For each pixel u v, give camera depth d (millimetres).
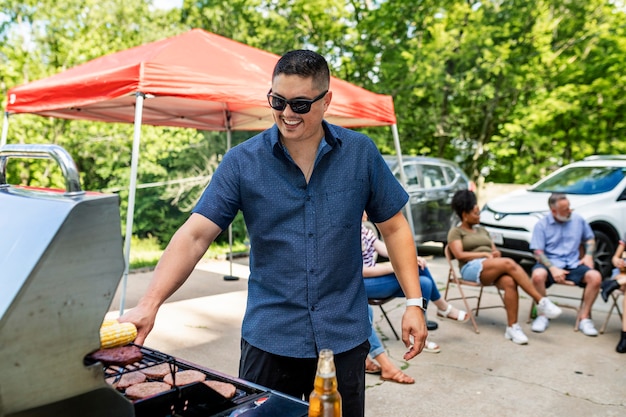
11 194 1080
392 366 3553
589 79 12383
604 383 3543
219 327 4645
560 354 4098
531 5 12180
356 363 1668
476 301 5723
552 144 13016
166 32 11594
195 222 1581
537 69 12352
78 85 4355
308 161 1631
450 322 4934
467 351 4145
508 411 3117
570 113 12383
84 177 11297
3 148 1213
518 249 6781
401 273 1770
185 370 1423
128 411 1055
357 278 1691
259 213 1613
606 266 6793
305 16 12414
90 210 949
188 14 12688
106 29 11031
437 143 14500
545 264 4906
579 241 4961
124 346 1193
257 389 1318
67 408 966
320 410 1088
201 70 4176
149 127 10664
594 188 7180
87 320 963
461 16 12102
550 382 3551
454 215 8602
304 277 1610
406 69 12250
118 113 5891
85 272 951
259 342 1653
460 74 12430
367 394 3334
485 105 13594
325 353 1107
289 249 1605
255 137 1662
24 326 890
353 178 1636
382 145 12336
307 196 1603
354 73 12883
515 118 12523
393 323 4852
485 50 11703
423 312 1754
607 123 12883
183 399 1306
